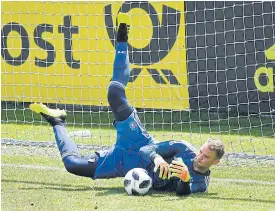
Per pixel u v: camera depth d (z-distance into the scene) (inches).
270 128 1371.8
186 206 792.9
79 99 1517.0
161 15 1481.3
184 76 1473.9
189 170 857.5
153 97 1485.0
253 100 1464.1
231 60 1467.8
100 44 1502.2
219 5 1467.8
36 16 1536.7
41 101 1540.4
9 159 1082.1
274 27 1440.7
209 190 885.8
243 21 1448.1
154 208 782.5
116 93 872.9
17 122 1443.2
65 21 1520.7
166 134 1333.7
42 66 1535.4
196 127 1391.5
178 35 1478.8
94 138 1288.1
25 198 836.0
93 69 1509.6
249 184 930.1
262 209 792.9
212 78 1476.4
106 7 1497.3
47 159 1085.8
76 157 890.7
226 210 783.1
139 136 869.2
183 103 1475.1
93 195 851.4
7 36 1547.7
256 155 1128.8
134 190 844.6
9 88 1546.5
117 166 874.8
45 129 1374.3
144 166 866.8
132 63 1488.7
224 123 1413.6
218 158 847.1
